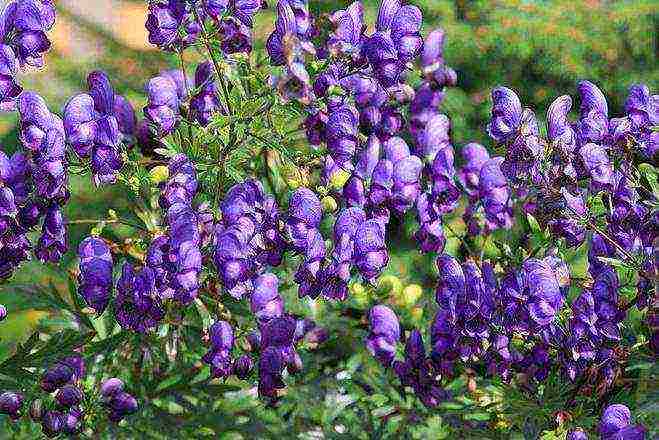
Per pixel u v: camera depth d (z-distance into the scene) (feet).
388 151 3.72
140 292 3.48
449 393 3.80
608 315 3.55
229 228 3.46
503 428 3.83
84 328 4.00
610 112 7.82
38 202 3.55
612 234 3.61
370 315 3.84
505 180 3.81
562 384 3.74
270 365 3.62
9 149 7.75
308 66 3.62
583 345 3.56
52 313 4.00
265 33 7.17
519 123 3.54
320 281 3.52
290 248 3.55
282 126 3.61
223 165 3.62
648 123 3.59
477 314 3.55
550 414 3.73
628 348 3.63
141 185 3.68
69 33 9.18
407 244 6.07
